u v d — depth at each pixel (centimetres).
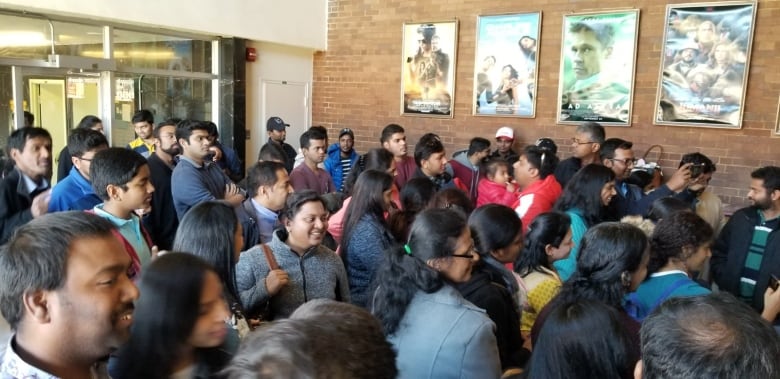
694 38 493
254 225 260
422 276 151
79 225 90
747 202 482
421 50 644
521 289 212
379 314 154
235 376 64
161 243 313
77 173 250
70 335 87
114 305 91
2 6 447
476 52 608
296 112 723
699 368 81
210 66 638
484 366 144
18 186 251
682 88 502
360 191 254
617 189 340
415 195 271
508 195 379
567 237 222
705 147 498
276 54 688
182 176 303
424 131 654
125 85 561
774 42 462
